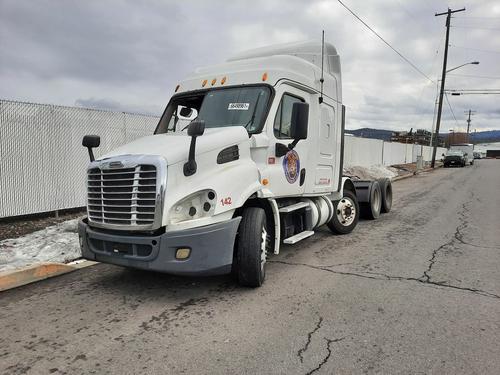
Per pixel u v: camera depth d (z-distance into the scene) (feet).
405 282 18.11
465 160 142.51
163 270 14.70
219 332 13.28
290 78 20.49
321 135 24.14
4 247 22.40
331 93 25.34
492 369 11.06
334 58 26.09
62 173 31.76
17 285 17.87
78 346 12.42
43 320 14.37
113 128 35.37
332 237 27.73
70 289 17.54
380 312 14.83
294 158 20.97
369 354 11.85
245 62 21.12
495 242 26.03
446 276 18.99
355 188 32.53
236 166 16.71
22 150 29.14
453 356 11.74
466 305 15.48
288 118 20.53
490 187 64.08
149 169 14.66
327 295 16.49
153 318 14.43
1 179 28.07
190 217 15.19
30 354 11.97
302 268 20.24
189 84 21.95
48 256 21.12
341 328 13.52
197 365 11.28
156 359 11.62
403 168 110.22
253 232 16.65
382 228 30.99
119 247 15.46
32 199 29.81
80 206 33.19
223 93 20.24
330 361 11.46
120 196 15.19
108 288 17.60
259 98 19.22
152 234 14.84
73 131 32.45
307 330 13.38
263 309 15.12
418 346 12.33
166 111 22.17
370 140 93.97
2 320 14.40
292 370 11.02
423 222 33.50
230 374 10.85
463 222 33.27
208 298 16.28
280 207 20.61
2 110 27.96
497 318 14.33
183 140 16.52
